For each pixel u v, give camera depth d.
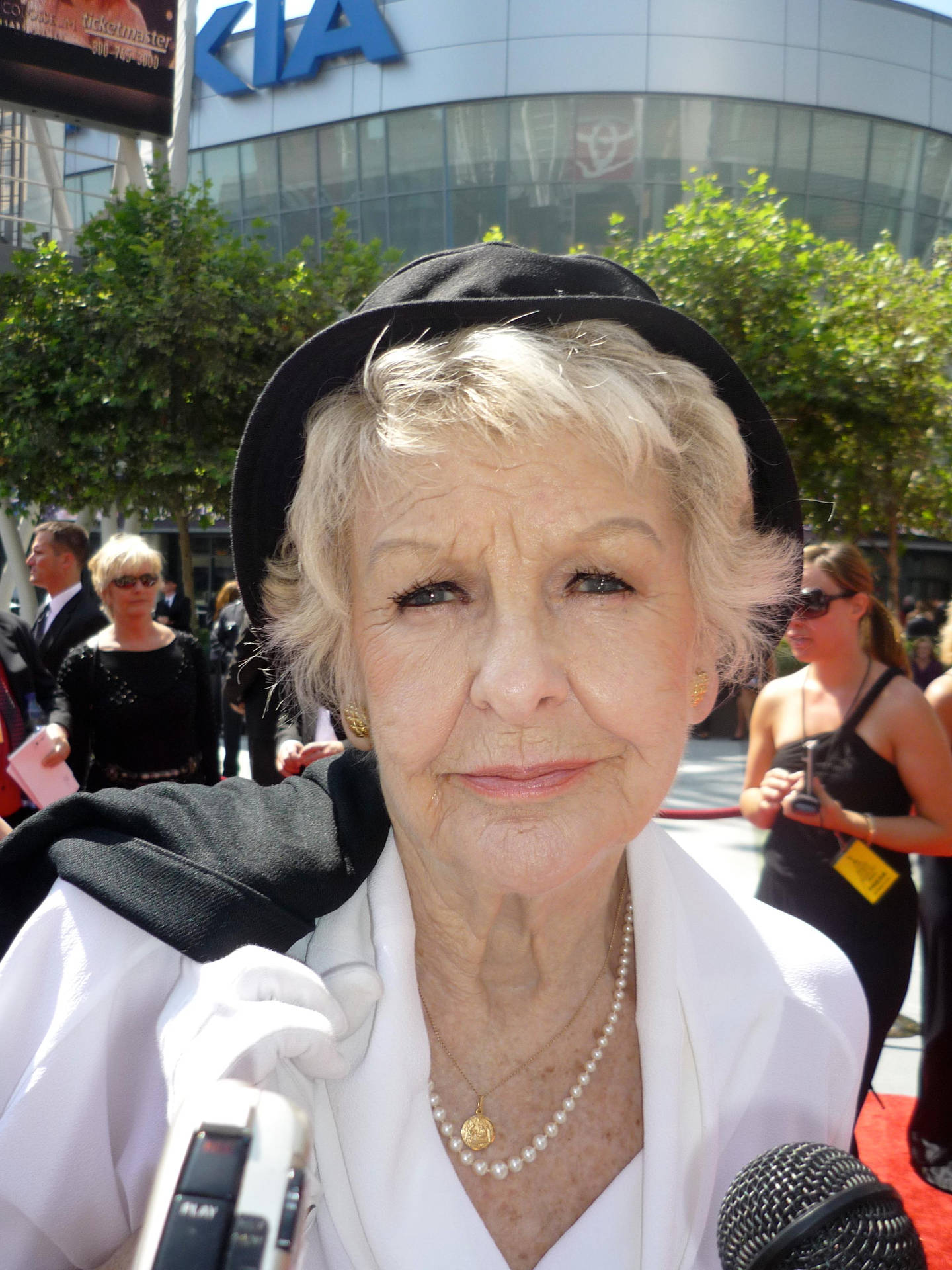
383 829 0.87
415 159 19.30
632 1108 0.89
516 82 18.45
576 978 0.91
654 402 0.76
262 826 0.85
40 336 8.34
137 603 3.75
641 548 0.74
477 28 18.50
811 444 9.26
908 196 20.16
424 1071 0.80
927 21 19.50
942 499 9.69
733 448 0.81
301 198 20.50
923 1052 2.67
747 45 18.38
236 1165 0.41
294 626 0.89
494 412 0.70
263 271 8.52
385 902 0.83
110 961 0.74
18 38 8.85
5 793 3.41
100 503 8.72
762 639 0.96
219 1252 0.39
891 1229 0.53
